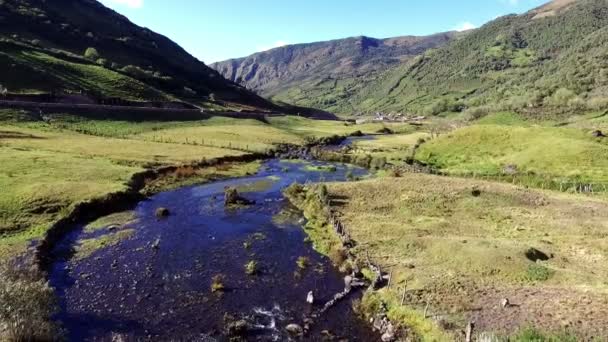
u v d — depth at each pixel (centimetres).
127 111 13275
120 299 3322
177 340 2803
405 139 15988
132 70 19250
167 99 16512
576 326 2623
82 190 5878
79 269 3847
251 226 5331
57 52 17175
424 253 4169
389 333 2875
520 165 8744
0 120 9888
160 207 6031
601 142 9712
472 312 2950
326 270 4025
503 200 6156
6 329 2372
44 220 4828
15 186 5703
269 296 3475
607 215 5506
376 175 8725
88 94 13638
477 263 3778
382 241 4569
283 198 6788
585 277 3484
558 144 9244
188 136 12000
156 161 8431
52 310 2866
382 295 3350
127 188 6353
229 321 3059
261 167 9519
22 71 13075
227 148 10906
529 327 2566
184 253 4356
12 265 3083
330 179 8312
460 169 9081
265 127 15775
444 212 5669
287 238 4916
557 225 5078
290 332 2939
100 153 8544
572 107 19512
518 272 3591
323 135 15550
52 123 10725
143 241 4650
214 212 5900
